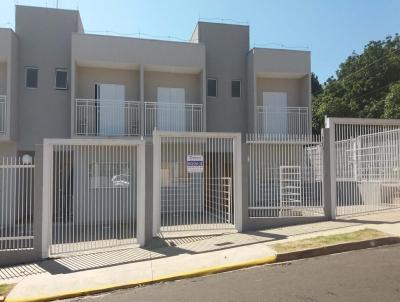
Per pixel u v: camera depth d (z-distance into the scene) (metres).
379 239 9.08
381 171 12.81
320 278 6.88
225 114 19.05
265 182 12.44
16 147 16.45
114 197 13.16
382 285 6.28
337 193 12.77
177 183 12.30
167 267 8.34
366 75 35.41
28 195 11.23
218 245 9.95
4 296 7.17
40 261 9.56
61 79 17.20
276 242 9.69
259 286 6.73
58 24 17.31
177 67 17.45
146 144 10.88
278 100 19.67
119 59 16.75
